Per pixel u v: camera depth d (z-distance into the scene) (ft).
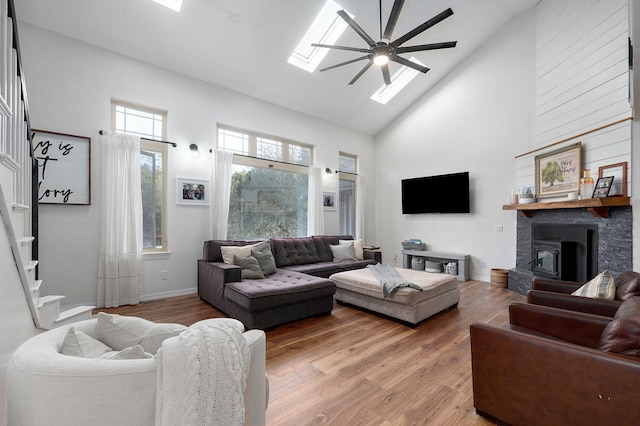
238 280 10.56
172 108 12.94
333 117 19.21
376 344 8.21
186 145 13.30
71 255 10.52
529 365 4.42
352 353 7.66
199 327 3.09
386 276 11.35
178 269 13.00
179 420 2.42
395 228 21.17
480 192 16.60
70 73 10.59
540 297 6.99
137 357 2.82
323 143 19.16
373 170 22.44
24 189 6.03
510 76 15.31
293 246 15.14
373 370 6.79
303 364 7.07
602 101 10.94
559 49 12.85
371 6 12.62
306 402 5.60
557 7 13.00
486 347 4.96
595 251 10.94
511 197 14.40
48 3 9.62
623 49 10.25
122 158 11.43
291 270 13.24
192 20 11.23
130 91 11.86
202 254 13.69
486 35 16.07
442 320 10.14
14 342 4.42
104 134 11.10
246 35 12.34
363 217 21.24
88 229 10.85
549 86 13.34
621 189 9.91
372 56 10.36
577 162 11.60
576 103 12.00
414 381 6.33
